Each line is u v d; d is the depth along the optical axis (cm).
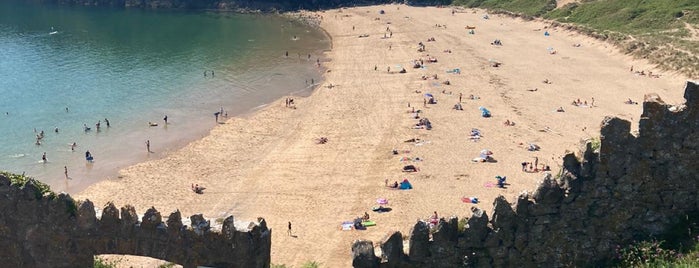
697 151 2098
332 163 7644
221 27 17225
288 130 8981
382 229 5816
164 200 6712
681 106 2103
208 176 7369
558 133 8562
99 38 15588
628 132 2119
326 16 18400
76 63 12912
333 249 5388
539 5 17238
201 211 6378
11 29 16538
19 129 9100
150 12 19400
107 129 9144
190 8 19925
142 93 10881
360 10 19100
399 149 8038
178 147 8425
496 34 15338
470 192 6675
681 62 11162
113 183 7256
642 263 2062
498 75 11631
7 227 2433
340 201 6538
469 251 2162
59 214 2397
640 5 15012
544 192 2144
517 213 2156
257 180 7181
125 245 2380
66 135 8900
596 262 2158
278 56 13738
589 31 14275
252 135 8806
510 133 8569
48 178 7494
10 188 2403
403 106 9900
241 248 2255
